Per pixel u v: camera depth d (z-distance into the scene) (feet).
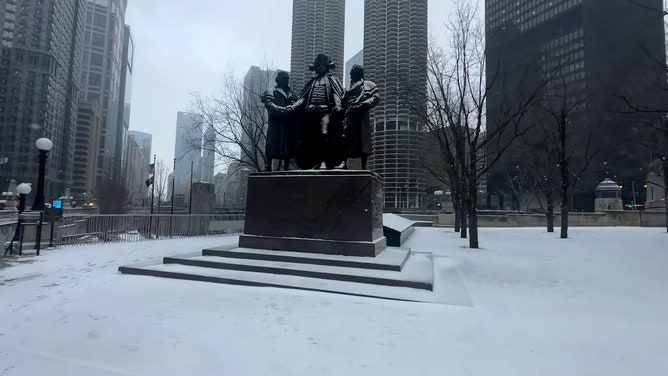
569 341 16.66
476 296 24.26
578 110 77.77
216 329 17.40
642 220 104.37
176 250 44.52
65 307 20.48
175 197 216.54
